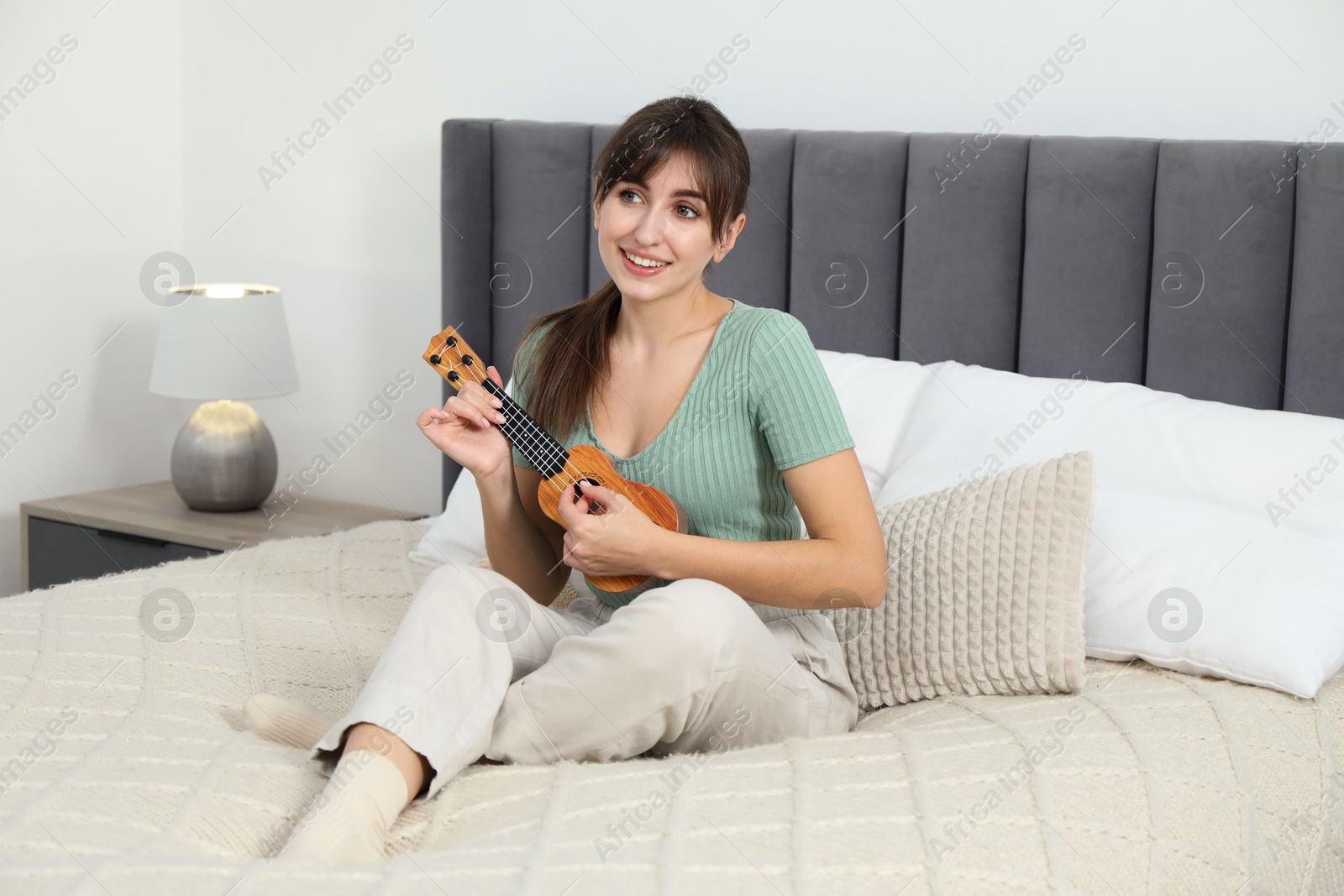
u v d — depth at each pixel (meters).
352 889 0.99
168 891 0.98
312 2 2.96
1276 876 1.20
